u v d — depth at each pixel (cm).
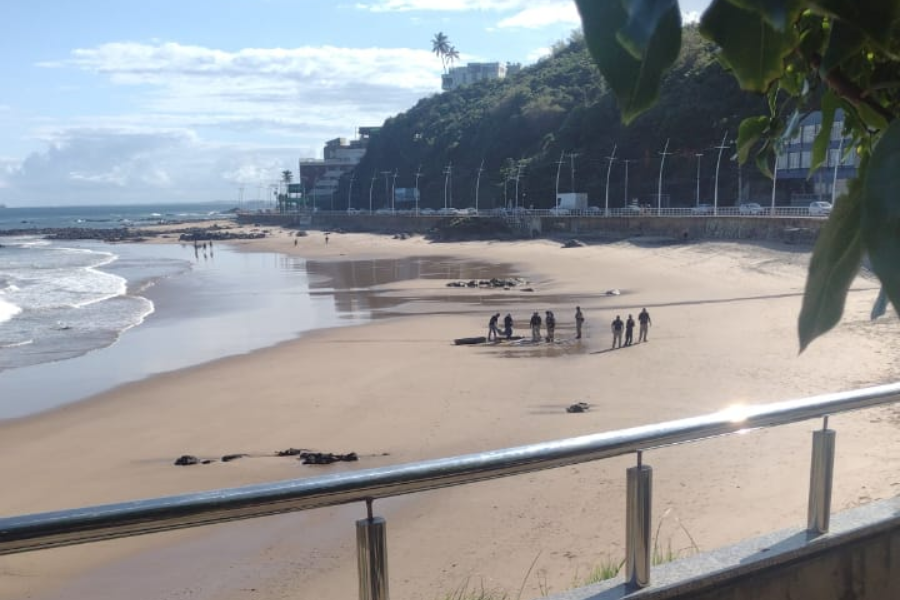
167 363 2630
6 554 157
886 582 275
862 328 2128
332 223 13212
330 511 1120
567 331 2972
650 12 72
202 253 9331
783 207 6250
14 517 159
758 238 5450
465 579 817
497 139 11544
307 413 1866
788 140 119
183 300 4506
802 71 113
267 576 938
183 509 171
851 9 77
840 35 84
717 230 5966
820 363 1922
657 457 1151
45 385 2350
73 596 909
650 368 2147
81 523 161
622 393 1872
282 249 9475
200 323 3556
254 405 1975
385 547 206
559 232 8088
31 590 927
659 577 245
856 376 1758
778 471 1011
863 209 79
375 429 1695
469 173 12044
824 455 267
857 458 970
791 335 2391
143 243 12156
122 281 5756
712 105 8119
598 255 6272
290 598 876
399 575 851
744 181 7494
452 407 1845
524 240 8281
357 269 6388
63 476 1484
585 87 11319
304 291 4819
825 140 118
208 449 1617
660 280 4550
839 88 99
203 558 1003
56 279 5994
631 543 243
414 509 1071
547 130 11125
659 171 8525
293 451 1557
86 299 4631
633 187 8825
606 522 951
